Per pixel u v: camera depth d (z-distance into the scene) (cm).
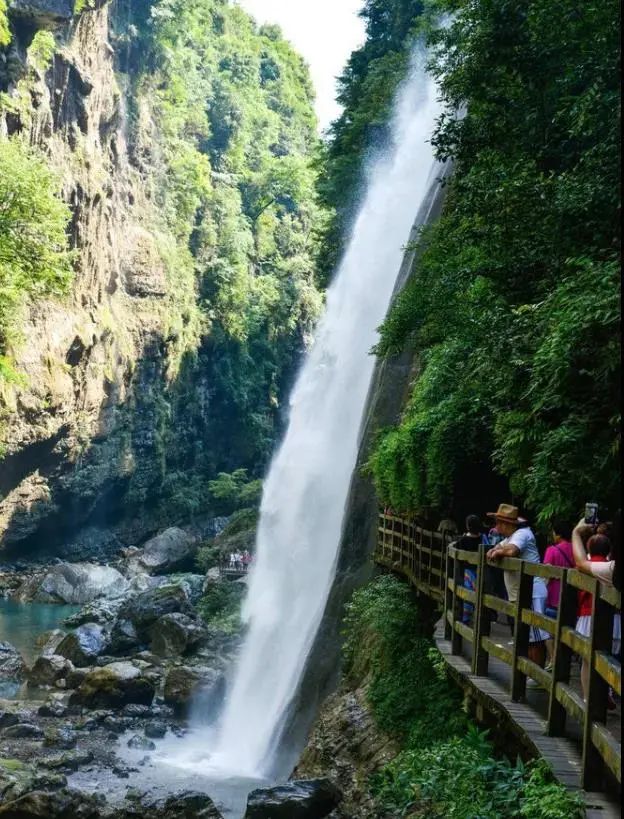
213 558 5306
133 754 2259
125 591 4912
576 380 924
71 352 6106
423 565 1700
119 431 6944
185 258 8125
